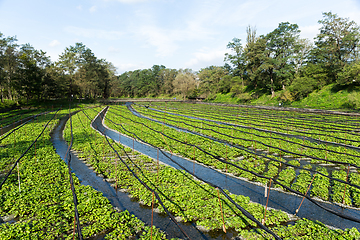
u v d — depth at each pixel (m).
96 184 13.98
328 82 61.25
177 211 10.68
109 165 16.72
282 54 70.88
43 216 9.96
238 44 88.12
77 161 18.17
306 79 60.25
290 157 19.77
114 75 111.56
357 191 12.71
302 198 12.62
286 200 12.44
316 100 56.44
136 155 19.64
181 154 20.25
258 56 70.19
